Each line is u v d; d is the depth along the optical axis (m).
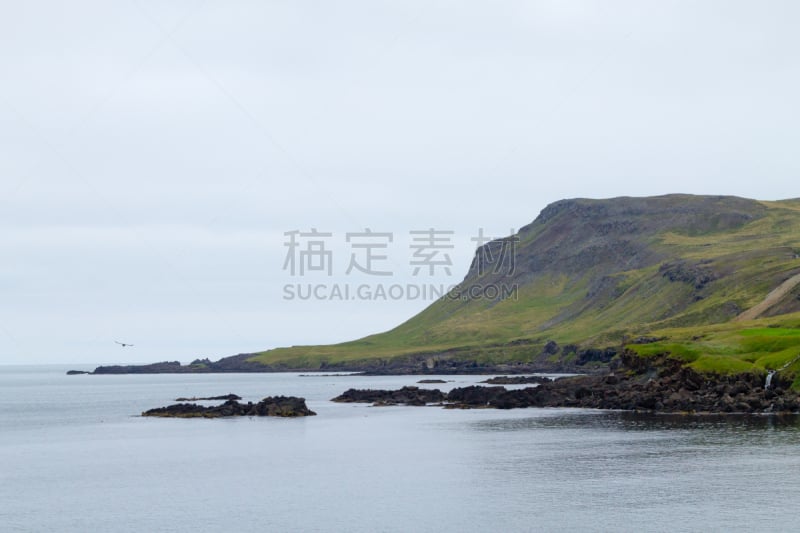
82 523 82.31
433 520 79.94
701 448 114.94
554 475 100.12
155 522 82.00
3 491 98.88
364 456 120.94
